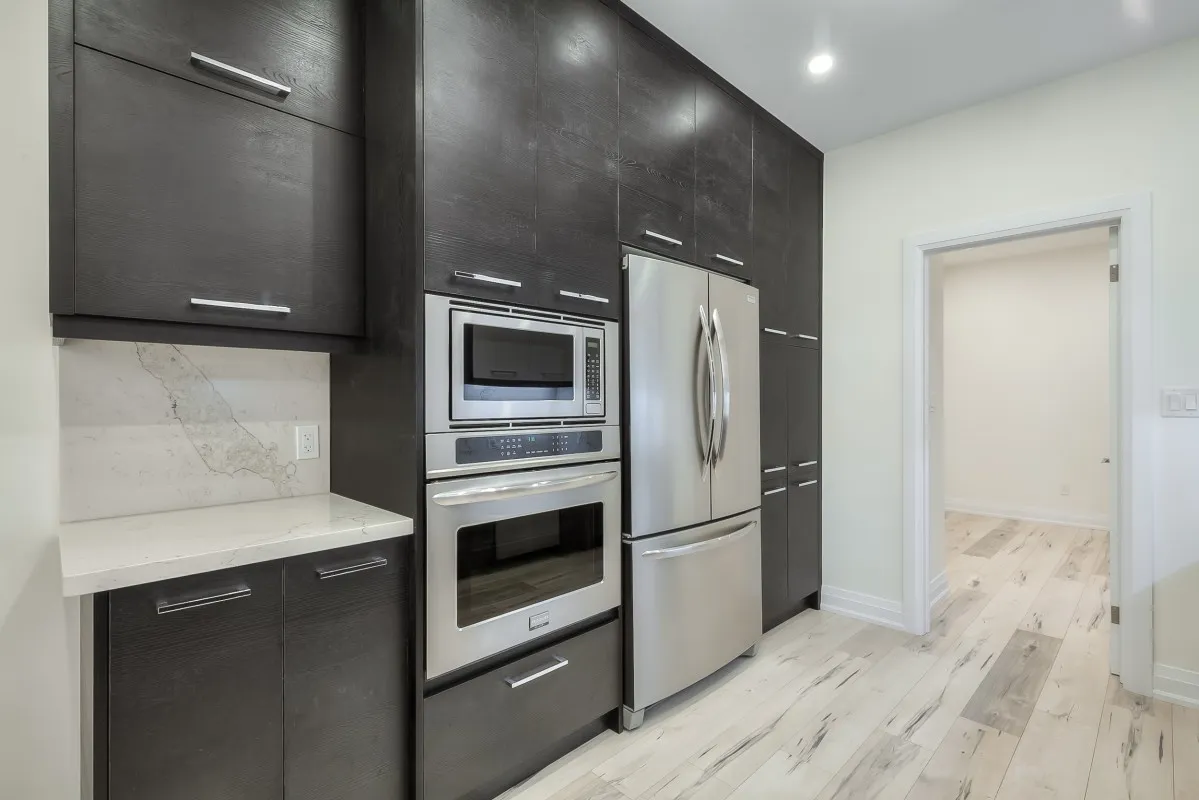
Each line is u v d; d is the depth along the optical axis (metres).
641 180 2.20
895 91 2.71
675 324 2.25
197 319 1.40
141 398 1.59
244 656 1.25
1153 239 2.36
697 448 2.35
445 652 1.56
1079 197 2.54
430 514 1.53
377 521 1.49
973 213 2.84
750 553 2.64
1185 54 2.30
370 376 1.70
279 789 1.30
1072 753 1.96
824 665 2.63
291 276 1.56
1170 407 2.32
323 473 1.93
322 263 1.62
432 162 1.54
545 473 1.82
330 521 1.49
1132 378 2.39
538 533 1.80
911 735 2.07
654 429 2.17
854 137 3.19
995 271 5.86
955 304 6.11
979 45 2.34
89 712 1.19
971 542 4.80
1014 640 2.90
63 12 1.21
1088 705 2.27
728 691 2.40
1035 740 2.04
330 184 1.64
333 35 1.64
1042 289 5.59
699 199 2.47
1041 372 5.59
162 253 1.35
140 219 1.32
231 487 1.74
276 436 1.83
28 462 1.41
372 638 1.46
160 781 1.14
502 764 1.71
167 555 1.17
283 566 1.31
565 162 1.91
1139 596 2.36
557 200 1.88
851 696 2.35
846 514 3.28
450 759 1.58
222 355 1.73
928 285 3.06
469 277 1.62
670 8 2.13
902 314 3.07
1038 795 1.75
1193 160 2.29
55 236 1.22
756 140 2.83
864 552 3.21
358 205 1.70
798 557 3.16
